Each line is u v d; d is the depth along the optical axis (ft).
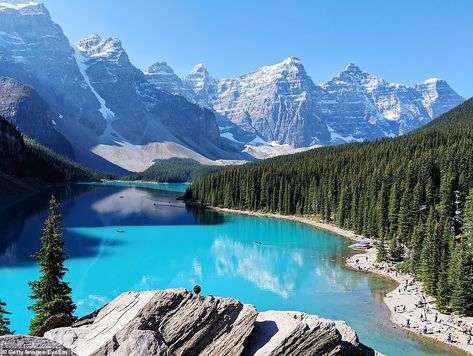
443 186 416.05
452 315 208.74
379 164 551.59
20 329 190.19
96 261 324.80
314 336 71.00
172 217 593.83
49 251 160.35
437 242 250.57
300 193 649.61
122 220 542.57
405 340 179.22
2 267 284.00
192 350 68.28
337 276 291.17
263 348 69.67
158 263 325.83
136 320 66.80
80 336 70.33
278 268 316.40
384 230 421.18
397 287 261.85
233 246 401.90
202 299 74.64
